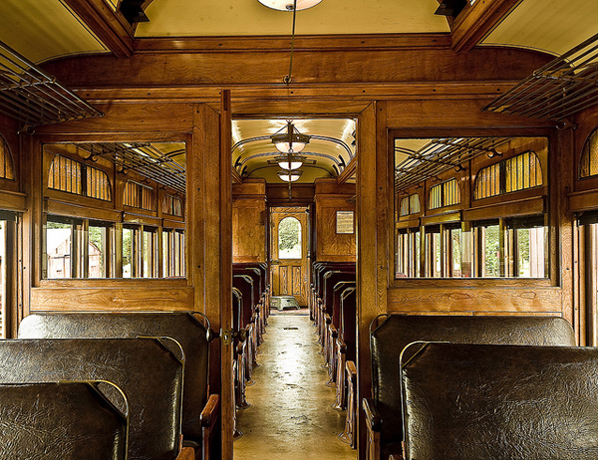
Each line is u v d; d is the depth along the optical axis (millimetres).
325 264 8258
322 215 9219
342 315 4266
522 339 2551
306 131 7051
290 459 3211
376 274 3016
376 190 3041
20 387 1431
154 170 4039
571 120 3006
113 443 1379
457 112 3053
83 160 3639
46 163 3191
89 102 3045
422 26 3035
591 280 2980
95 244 4043
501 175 3406
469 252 3695
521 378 1717
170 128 3045
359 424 2994
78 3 2305
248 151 8164
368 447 2676
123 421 1419
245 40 3043
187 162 3068
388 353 2500
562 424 1651
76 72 3043
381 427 2260
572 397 1686
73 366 2029
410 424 1710
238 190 9102
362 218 3045
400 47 3049
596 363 1745
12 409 1392
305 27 3031
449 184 3814
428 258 3830
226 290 2588
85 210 3680
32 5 2422
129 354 2055
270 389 4770
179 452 2043
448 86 3029
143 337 2150
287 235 11609
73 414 1385
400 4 2916
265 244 9078
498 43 2967
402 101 3055
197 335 2639
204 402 2531
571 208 2994
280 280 11539
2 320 3055
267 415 4051
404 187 3768
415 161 3555
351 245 9211
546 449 1622
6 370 2045
